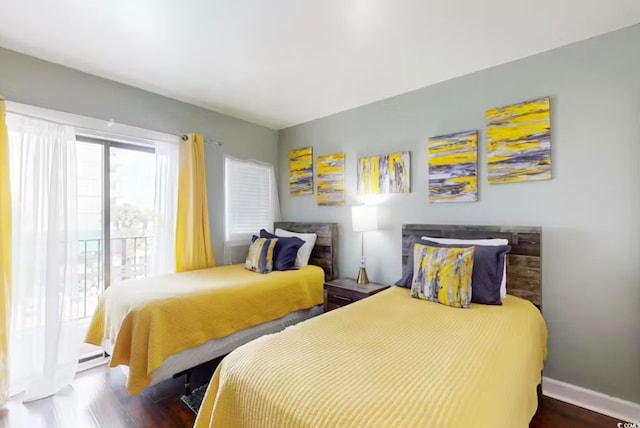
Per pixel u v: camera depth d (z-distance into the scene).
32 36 2.01
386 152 3.06
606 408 1.94
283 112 3.50
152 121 2.93
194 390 2.23
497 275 2.04
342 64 2.38
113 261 2.94
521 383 1.26
